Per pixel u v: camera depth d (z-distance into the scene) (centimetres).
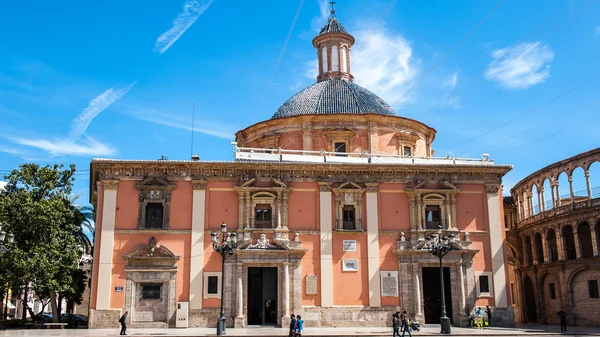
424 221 3944
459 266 3862
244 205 3850
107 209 3759
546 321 4722
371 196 3959
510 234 5331
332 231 3875
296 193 3928
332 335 3058
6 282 3750
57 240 3966
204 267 3744
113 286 3659
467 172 4056
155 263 3709
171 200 3831
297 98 4822
